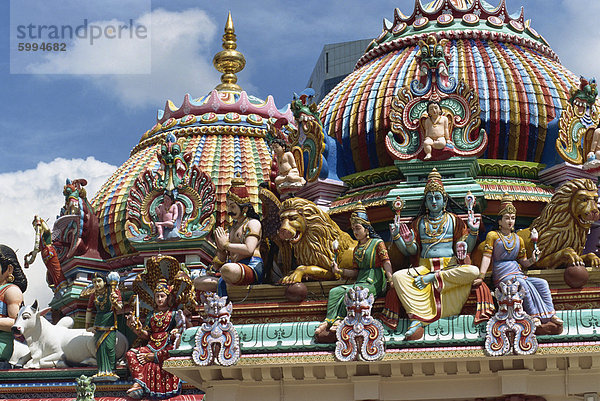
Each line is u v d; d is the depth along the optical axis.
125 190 41.34
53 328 36.53
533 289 26.14
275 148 32.03
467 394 26.56
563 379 26.11
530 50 36.19
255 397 27.66
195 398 33.38
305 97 32.69
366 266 27.44
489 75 33.72
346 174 33.78
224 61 46.97
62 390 35.06
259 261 29.50
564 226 27.03
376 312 27.23
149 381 33.34
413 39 35.94
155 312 33.97
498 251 26.84
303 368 27.06
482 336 26.00
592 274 26.69
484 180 31.81
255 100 45.41
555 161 32.16
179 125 43.69
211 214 37.16
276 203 29.84
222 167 41.22
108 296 34.84
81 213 40.62
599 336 25.50
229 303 27.44
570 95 32.88
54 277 40.53
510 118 32.94
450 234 27.23
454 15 36.38
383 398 26.95
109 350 34.66
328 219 28.47
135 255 40.12
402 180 31.78
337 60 83.75
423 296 26.59
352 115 33.91
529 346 25.44
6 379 35.50
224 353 26.95
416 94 29.92
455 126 29.66
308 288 28.08
